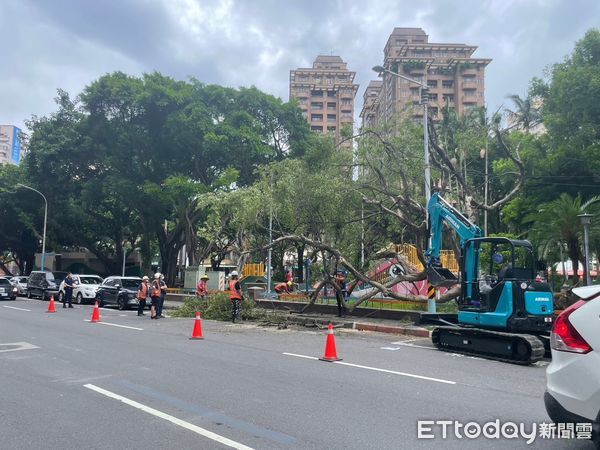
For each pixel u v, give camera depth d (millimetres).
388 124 21094
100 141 38219
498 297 11312
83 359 10219
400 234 21969
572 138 23672
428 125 19484
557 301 17094
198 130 35719
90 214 45844
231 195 28016
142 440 5473
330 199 18625
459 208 20797
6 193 44656
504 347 10648
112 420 6176
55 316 19672
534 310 11086
